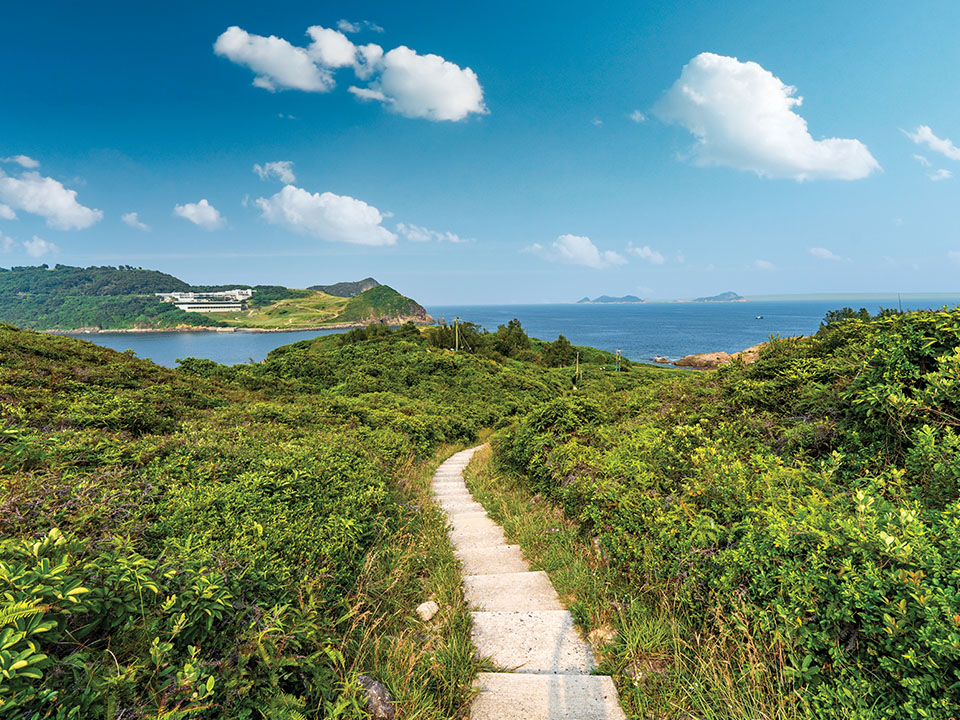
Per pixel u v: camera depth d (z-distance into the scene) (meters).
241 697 2.28
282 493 5.17
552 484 6.94
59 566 2.15
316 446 7.56
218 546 3.36
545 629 3.68
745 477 3.98
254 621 2.62
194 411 10.61
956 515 2.48
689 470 4.68
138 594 2.50
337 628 3.36
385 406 20.92
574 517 5.70
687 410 6.98
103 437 6.23
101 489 4.26
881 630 2.12
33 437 5.25
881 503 2.75
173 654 2.33
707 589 3.18
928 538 2.38
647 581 3.74
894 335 4.16
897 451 3.65
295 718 2.29
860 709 2.06
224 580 2.78
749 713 2.38
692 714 2.54
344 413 14.52
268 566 3.32
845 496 3.34
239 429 8.31
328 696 2.62
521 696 2.88
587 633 3.58
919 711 1.89
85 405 8.45
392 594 4.18
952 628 1.90
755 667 2.48
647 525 3.91
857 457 3.92
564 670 3.17
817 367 5.55
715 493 3.87
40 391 9.30
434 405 25.03
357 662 3.02
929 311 4.17
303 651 2.87
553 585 4.47
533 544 5.65
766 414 5.38
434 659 3.18
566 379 46.31
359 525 4.82
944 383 3.41
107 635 2.34
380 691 2.78
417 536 5.85
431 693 2.89
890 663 2.05
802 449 4.45
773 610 2.62
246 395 16.67
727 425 5.54
